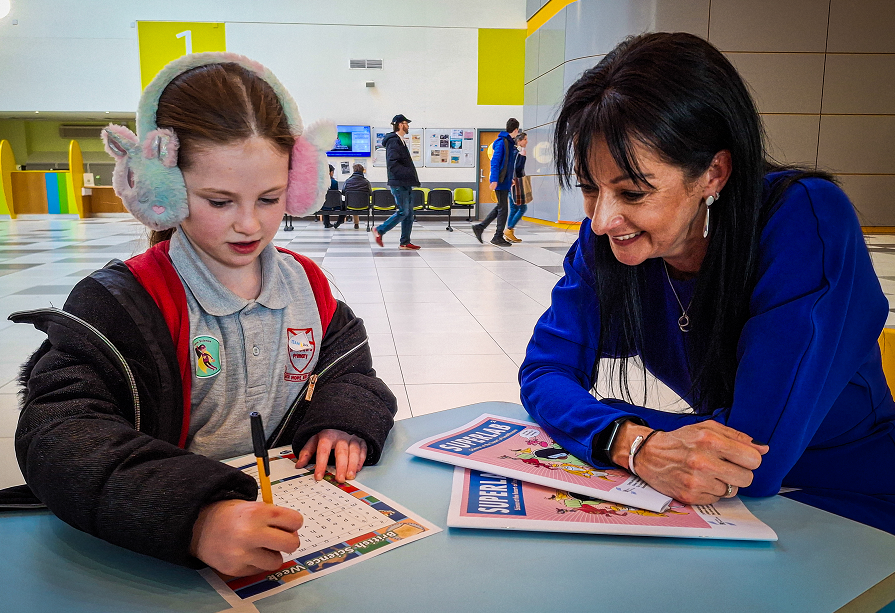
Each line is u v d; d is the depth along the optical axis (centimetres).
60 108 1302
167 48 1280
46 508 72
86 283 78
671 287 96
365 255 712
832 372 81
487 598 54
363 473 81
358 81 1288
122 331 75
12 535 66
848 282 79
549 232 1045
